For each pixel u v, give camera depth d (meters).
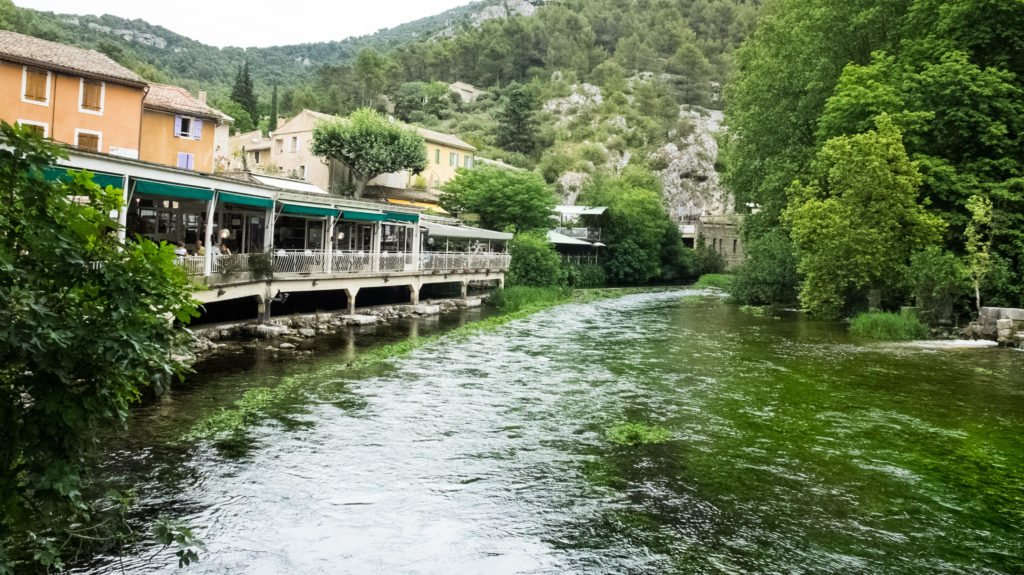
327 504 9.07
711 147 132.38
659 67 168.50
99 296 4.93
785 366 20.62
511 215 55.50
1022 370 20.03
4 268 4.21
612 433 12.66
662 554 7.84
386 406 14.45
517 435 12.59
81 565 7.10
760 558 7.75
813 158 36.81
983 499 9.62
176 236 28.50
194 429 12.09
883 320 28.55
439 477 10.23
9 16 64.62
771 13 55.94
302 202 26.20
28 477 5.16
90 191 5.19
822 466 11.00
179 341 5.46
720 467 10.91
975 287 27.67
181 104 41.44
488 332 28.31
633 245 72.88
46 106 32.88
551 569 7.44
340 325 27.30
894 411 14.78
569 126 138.50
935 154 31.08
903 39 34.34
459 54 173.75
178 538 5.48
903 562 7.69
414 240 35.56
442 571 7.36
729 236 97.88
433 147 69.12
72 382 4.84
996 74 28.44
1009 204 28.34
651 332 29.88
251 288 22.62
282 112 119.19
